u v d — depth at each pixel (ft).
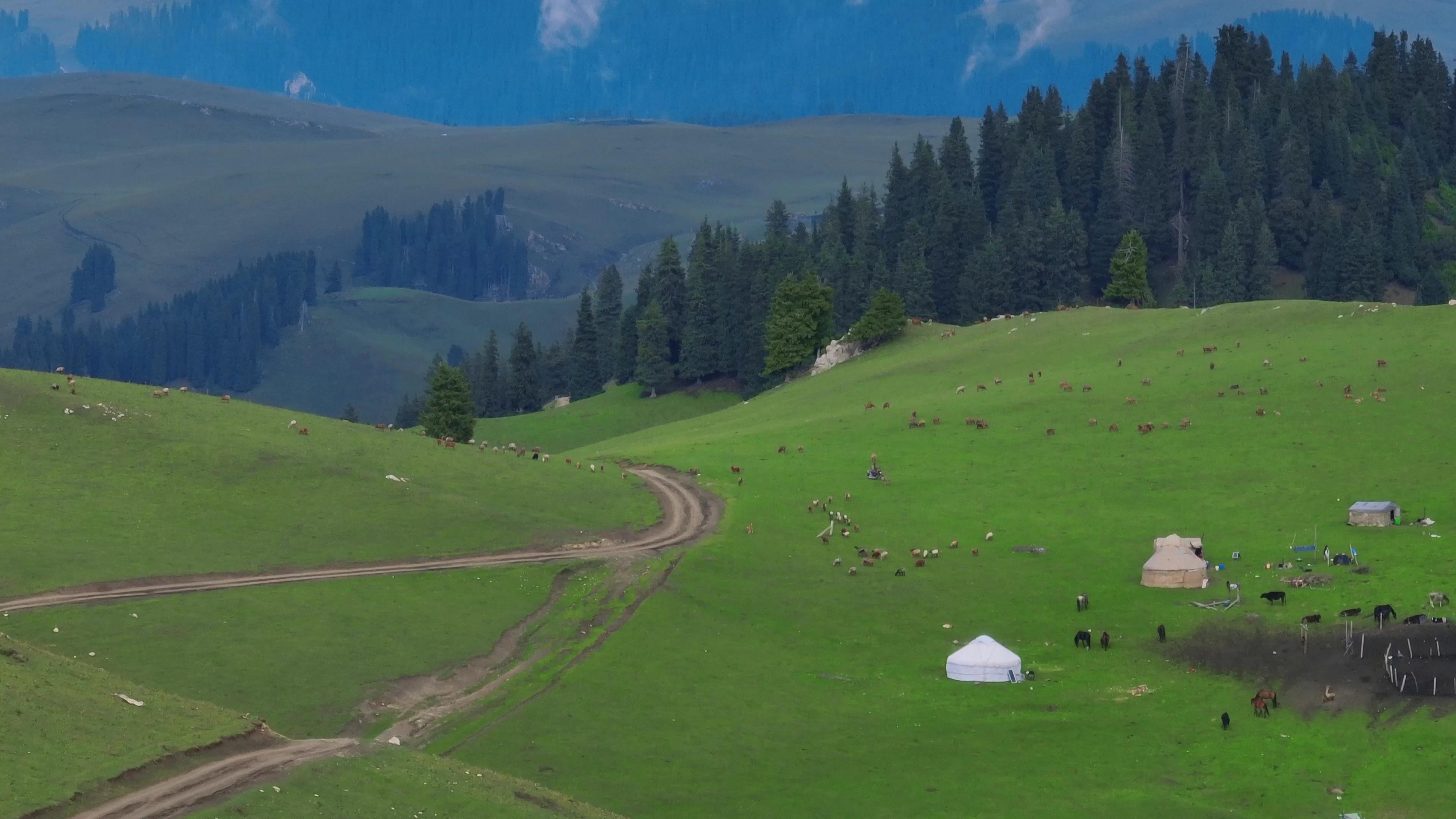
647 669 294.66
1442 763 244.42
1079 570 360.69
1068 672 302.66
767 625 326.65
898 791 245.24
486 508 379.76
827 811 236.43
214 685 259.39
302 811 181.47
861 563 366.02
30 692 195.52
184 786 182.39
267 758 197.98
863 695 291.99
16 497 333.83
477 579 330.13
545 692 278.67
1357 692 277.03
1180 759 257.96
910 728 274.77
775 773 252.42
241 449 387.55
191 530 335.06
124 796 176.35
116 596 292.20
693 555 358.84
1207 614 323.98
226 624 285.43
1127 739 267.18
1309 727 266.16
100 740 187.83
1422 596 316.40
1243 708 277.64
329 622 294.25
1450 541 350.43
